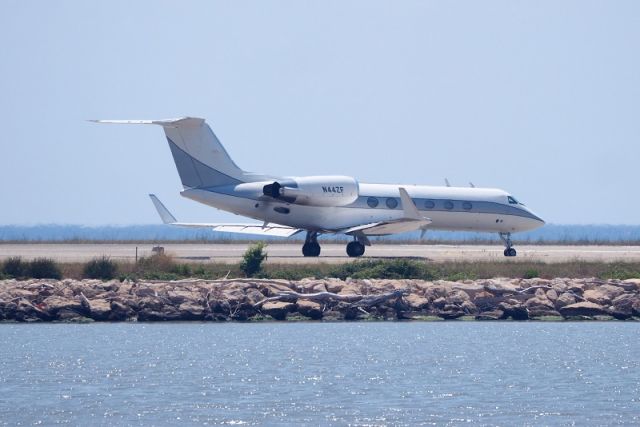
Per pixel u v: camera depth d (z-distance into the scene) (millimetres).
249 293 159375
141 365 116062
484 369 114438
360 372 112188
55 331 143375
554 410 94875
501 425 89625
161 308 156125
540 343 133500
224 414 92938
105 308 155000
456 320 157750
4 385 105188
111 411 94062
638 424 90188
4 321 153875
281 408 95250
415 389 103500
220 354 123125
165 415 92625
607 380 108562
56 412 93562
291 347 129000
